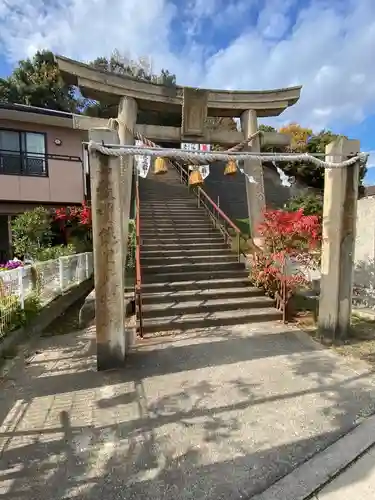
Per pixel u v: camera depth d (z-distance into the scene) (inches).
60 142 452.1
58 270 273.1
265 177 671.1
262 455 96.0
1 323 179.5
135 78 225.5
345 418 114.3
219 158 162.4
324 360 162.2
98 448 99.3
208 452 97.3
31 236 385.7
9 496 81.8
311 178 661.9
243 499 80.6
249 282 265.3
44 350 181.6
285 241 229.6
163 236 335.6
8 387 138.4
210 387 136.3
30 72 808.9
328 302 186.5
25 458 95.3
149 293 243.3
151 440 102.9
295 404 123.0
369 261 246.1
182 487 84.4
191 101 236.8
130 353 172.1
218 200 533.3
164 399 127.4
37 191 440.1
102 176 150.2
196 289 254.2
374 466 92.3
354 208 182.5
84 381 143.0
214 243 327.6
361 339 189.9
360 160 179.3
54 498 81.3
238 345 181.9
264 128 759.1
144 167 195.3
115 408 121.4
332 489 84.3
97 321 153.2
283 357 165.9
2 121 420.2
